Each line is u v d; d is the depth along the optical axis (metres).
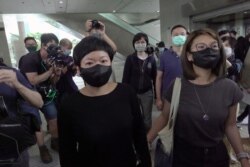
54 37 2.75
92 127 1.18
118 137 1.21
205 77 1.38
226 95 1.34
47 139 3.80
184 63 1.42
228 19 6.10
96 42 1.22
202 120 1.32
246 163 1.37
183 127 1.37
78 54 1.21
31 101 1.39
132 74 3.13
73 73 2.95
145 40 3.11
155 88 2.88
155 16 14.45
